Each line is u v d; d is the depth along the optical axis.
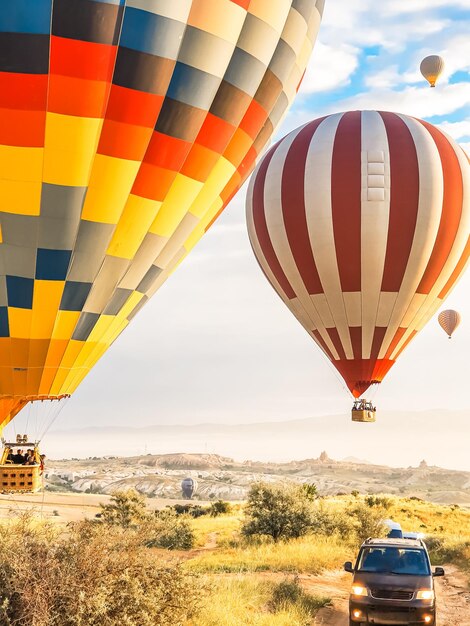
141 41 13.16
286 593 14.16
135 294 15.09
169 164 14.29
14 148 12.72
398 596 12.08
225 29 14.34
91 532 9.66
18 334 13.84
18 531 9.44
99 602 8.77
